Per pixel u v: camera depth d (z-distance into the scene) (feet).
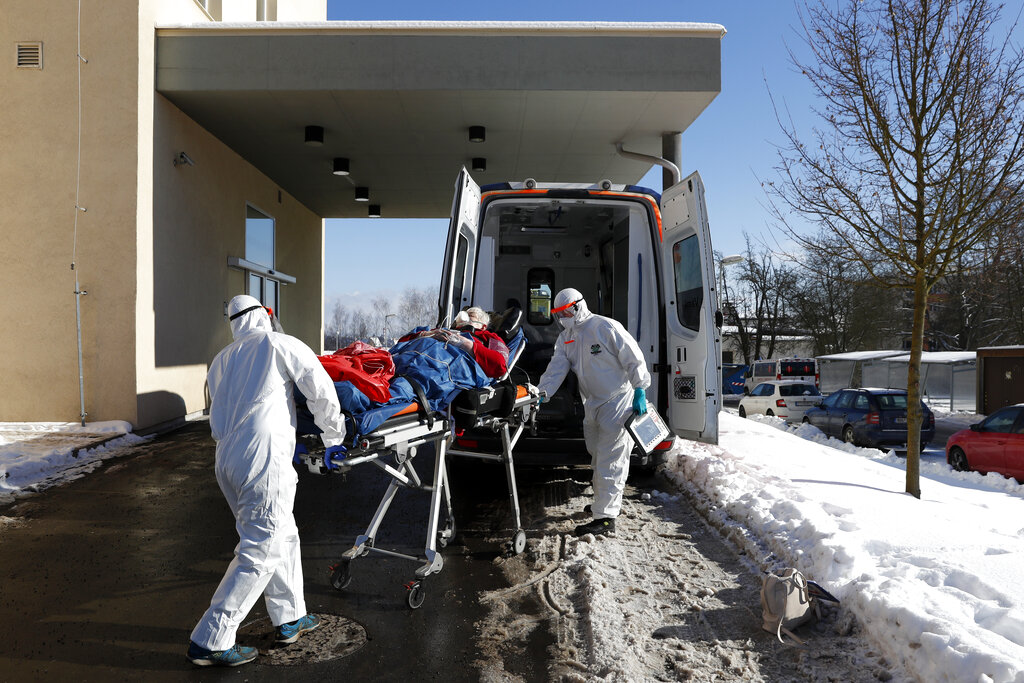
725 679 9.87
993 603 10.67
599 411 16.70
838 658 10.40
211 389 10.56
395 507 19.49
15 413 30.07
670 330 21.89
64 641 11.10
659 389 21.89
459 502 19.99
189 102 33.14
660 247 22.06
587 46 31.86
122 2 29.86
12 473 22.03
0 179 29.99
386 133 38.09
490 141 39.60
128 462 25.09
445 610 12.53
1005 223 21.90
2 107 30.01
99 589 13.35
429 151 41.55
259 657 10.64
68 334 30.04
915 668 9.48
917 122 22.50
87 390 29.99
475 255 21.53
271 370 10.19
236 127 36.94
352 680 9.98
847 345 130.52
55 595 13.03
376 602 12.87
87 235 29.91
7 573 14.15
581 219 26.68
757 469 21.68
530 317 29.66
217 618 10.04
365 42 31.63
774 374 101.91
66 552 15.47
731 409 86.63
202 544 16.15
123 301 29.94
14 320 30.07
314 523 17.92
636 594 13.00
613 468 16.66
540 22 31.71
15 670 10.11
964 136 21.88
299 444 11.25
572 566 14.52
